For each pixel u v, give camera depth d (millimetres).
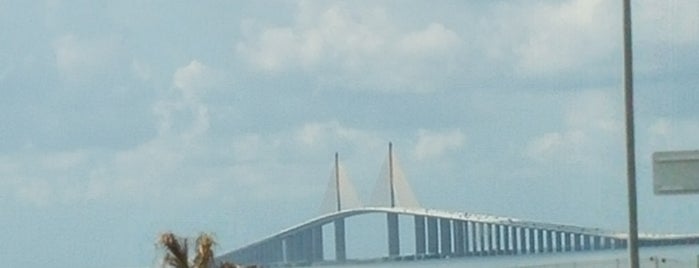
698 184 25188
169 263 28922
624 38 25562
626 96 25734
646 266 36219
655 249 71938
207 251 29141
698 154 25188
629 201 25969
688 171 25234
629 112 25766
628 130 25766
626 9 25500
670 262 36000
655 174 25406
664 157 25375
